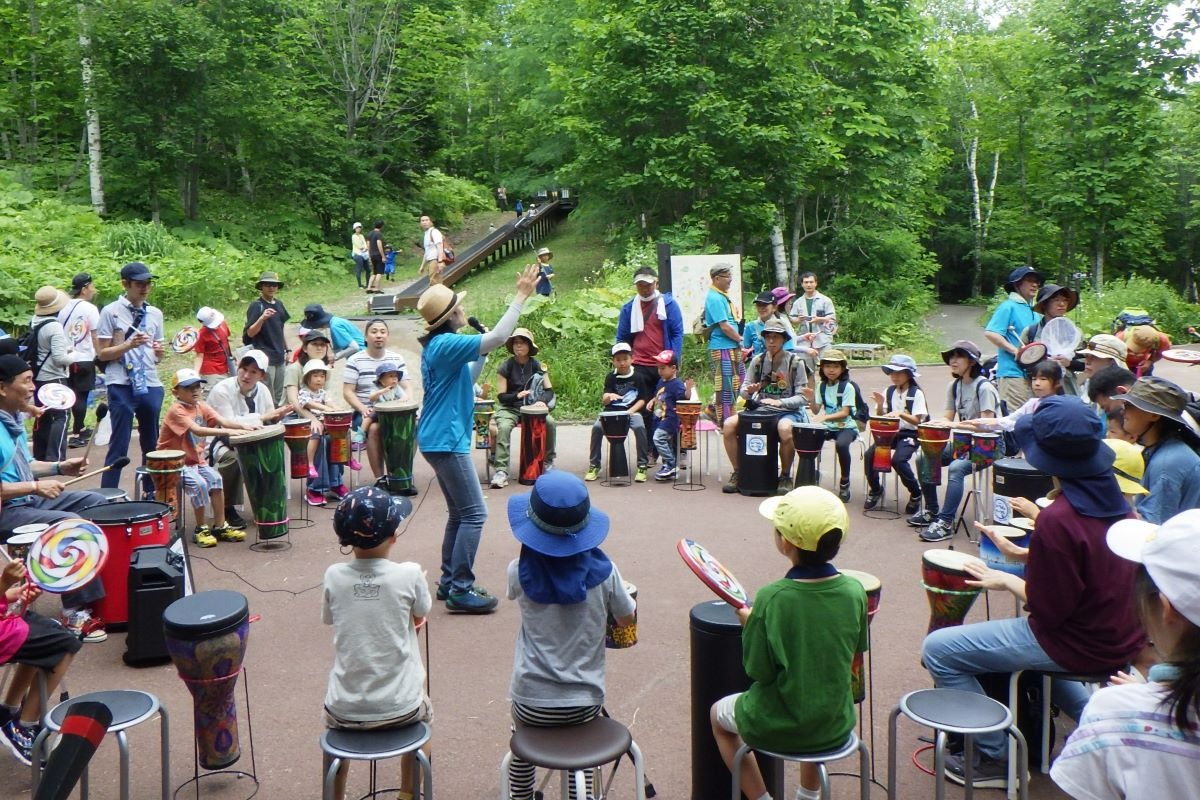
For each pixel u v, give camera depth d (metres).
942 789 3.50
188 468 7.80
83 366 10.95
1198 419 5.14
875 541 8.05
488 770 4.47
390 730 3.65
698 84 24.75
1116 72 29.44
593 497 9.59
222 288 22.30
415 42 34.34
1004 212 35.12
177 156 27.58
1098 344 7.88
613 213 27.77
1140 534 2.58
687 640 5.96
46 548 4.39
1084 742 1.99
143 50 26.45
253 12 30.53
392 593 3.75
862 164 27.17
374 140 35.78
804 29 24.94
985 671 4.14
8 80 30.02
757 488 9.54
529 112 32.81
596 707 3.65
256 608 6.59
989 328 9.44
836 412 9.45
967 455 7.86
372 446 9.45
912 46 27.62
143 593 5.65
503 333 6.10
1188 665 1.88
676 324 10.56
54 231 22.55
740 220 25.25
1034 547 3.91
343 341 10.49
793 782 4.41
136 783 4.39
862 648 3.50
